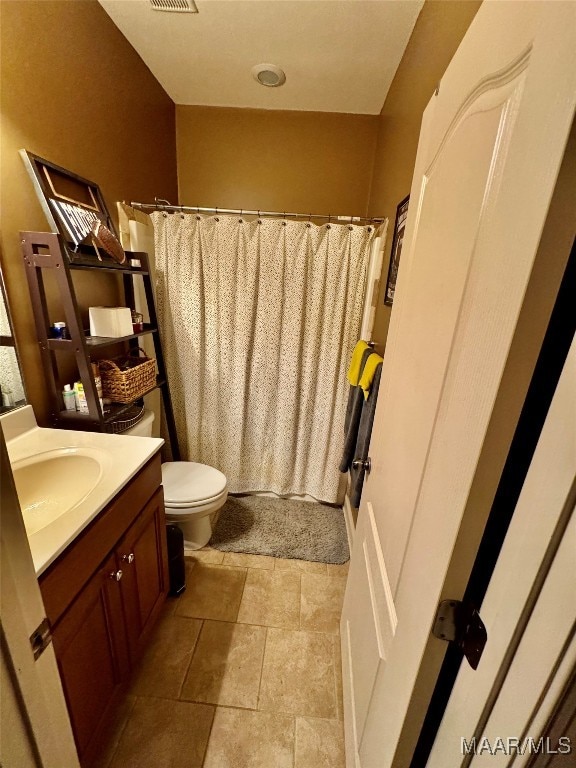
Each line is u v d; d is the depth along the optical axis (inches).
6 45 41.7
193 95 84.6
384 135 79.5
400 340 34.5
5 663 16.1
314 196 94.4
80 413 52.5
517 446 17.0
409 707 21.2
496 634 15.0
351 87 77.1
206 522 71.7
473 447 16.2
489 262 16.7
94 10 55.8
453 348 20.6
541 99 13.3
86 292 60.6
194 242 74.3
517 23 16.0
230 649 53.0
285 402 83.9
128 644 42.4
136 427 62.1
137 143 72.9
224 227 72.9
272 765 40.5
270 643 54.2
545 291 13.6
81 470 43.1
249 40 64.6
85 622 33.5
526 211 13.8
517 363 14.5
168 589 54.9
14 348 46.0
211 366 81.6
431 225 27.6
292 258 74.7
